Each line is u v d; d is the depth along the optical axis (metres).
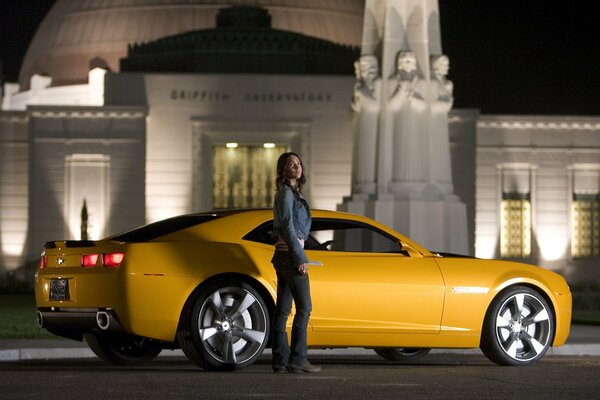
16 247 61.69
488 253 63.12
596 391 13.18
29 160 60.06
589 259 64.31
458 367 16.47
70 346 20.20
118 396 12.58
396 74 39.56
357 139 40.47
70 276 15.59
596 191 64.38
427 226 39.12
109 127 59.97
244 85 60.44
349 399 12.41
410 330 16.19
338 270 15.89
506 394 12.87
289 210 14.85
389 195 39.09
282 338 15.11
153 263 15.15
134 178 59.88
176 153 60.22
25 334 23.64
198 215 16.33
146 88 60.38
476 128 62.38
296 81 60.34
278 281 15.11
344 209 40.25
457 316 16.45
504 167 63.44
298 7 70.19
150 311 15.05
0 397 12.48
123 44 71.19
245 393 12.88
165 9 70.62
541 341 17.03
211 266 15.27
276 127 60.22
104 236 59.88
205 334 15.19
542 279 17.08
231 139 60.28
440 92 39.91
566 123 63.84
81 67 72.19
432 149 39.78
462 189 61.41
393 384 13.78
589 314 35.91
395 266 16.22
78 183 60.03
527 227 63.75
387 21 39.75
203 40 64.31
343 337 15.89
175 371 15.51
